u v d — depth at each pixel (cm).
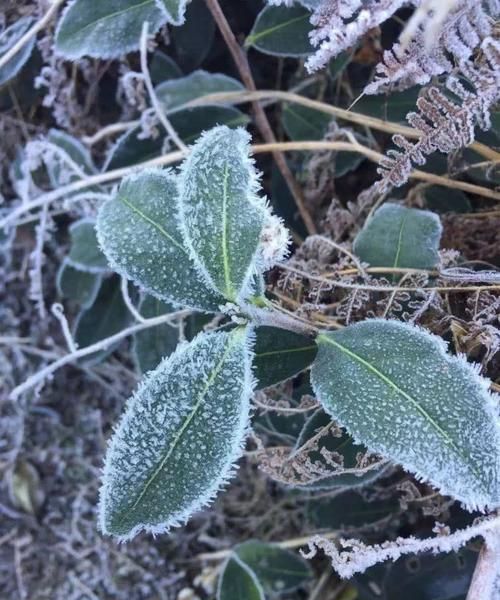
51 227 23
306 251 20
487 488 13
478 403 13
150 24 20
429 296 17
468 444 13
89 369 26
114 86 24
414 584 19
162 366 14
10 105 24
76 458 26
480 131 18
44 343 26
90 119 24
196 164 13
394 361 14
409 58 15
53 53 22
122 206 16
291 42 21
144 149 22
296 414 20
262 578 23
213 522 25
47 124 25
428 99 18
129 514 14
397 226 19
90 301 23
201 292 15
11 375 26
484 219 20
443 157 20
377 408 14
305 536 24
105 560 25
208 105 22
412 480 20
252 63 24
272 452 19
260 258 14
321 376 15
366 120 20
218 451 13
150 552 25
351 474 17
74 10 19
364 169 24
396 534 22
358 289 18
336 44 15
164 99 22
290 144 21
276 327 16
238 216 13
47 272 26
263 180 25
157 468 13
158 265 15
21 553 25
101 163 25
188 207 14
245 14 23
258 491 25
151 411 14
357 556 15
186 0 17
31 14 22
